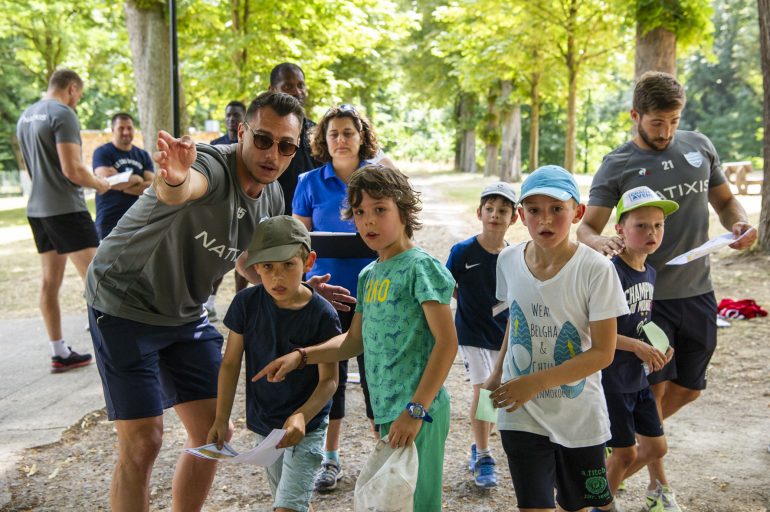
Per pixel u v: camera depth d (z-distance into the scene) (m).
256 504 3.64
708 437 4.39
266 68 14.16
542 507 2.69
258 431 2.91
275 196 3.18
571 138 19.02
